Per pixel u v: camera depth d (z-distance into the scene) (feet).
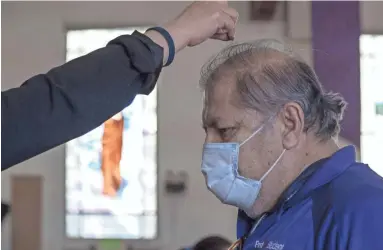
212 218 19.62
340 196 3.96
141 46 3.25
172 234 19.79
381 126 19.66
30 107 2.93
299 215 4.15
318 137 4.47
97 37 20.62
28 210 20.22
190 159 19.80
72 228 20.27
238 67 4.51
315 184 4.18
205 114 4.68
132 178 20.13
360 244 3.75
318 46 17.03
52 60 20.45
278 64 4.43
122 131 20.15
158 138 19.94
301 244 4.05
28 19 20.54
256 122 4.42
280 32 19.25
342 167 4.23
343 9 17.08
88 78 3.05
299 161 4.44
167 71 19.88
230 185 4.58
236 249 4.83
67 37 20.63
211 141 4.67
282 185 4.48
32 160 20.40
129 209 20.08
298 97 4.37
